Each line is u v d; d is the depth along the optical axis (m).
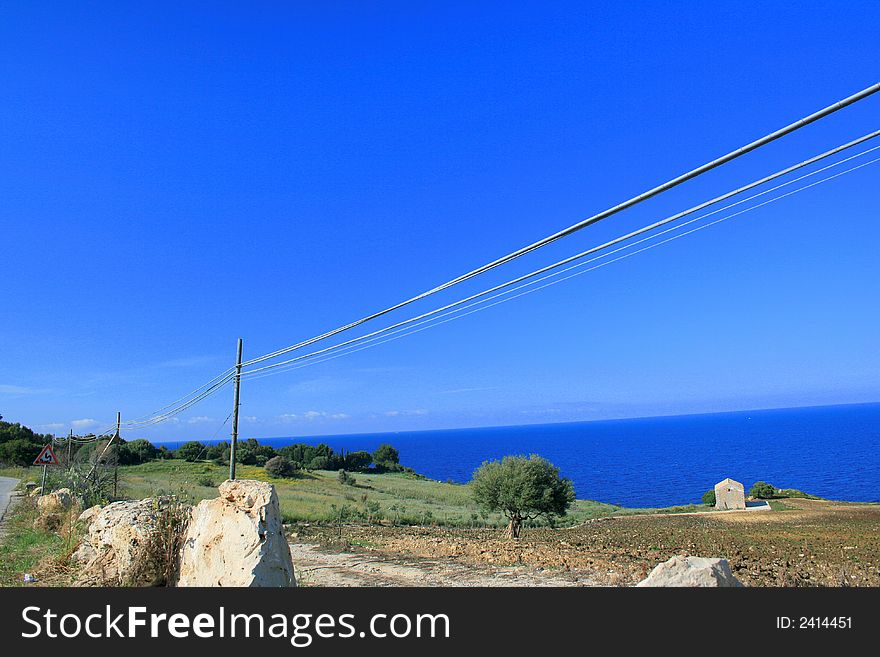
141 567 12.80
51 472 37.28
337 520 46.59
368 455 130.25
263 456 106.12
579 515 69.50
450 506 69.44
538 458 43.66
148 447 91.12
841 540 37.91
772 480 144.25
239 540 10.88
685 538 39.59
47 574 14.16
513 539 34.34
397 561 21.73
